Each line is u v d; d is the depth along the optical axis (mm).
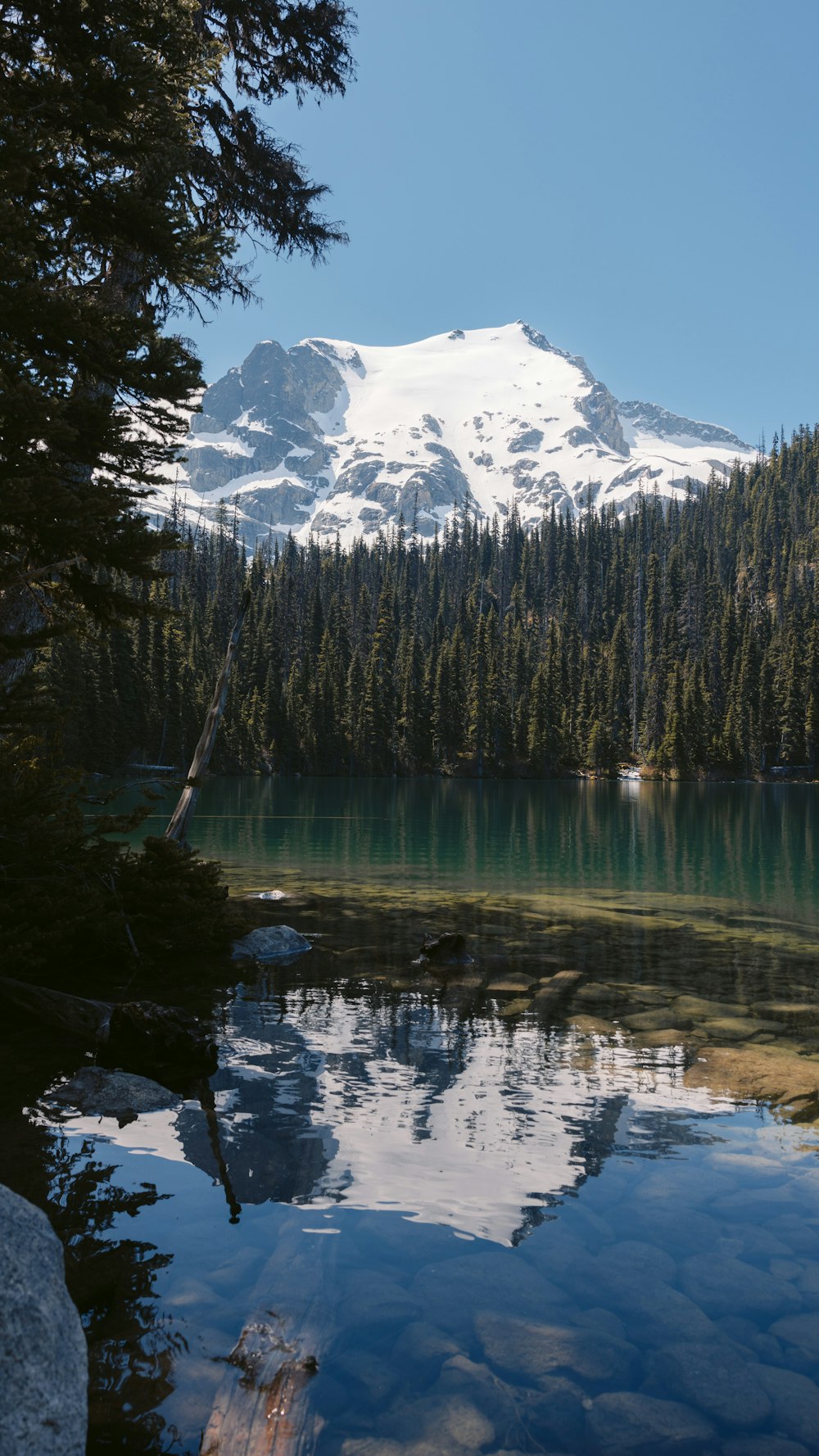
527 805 54969
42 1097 5266
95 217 8461
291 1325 3047
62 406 6281
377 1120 5078
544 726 119312
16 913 7922
